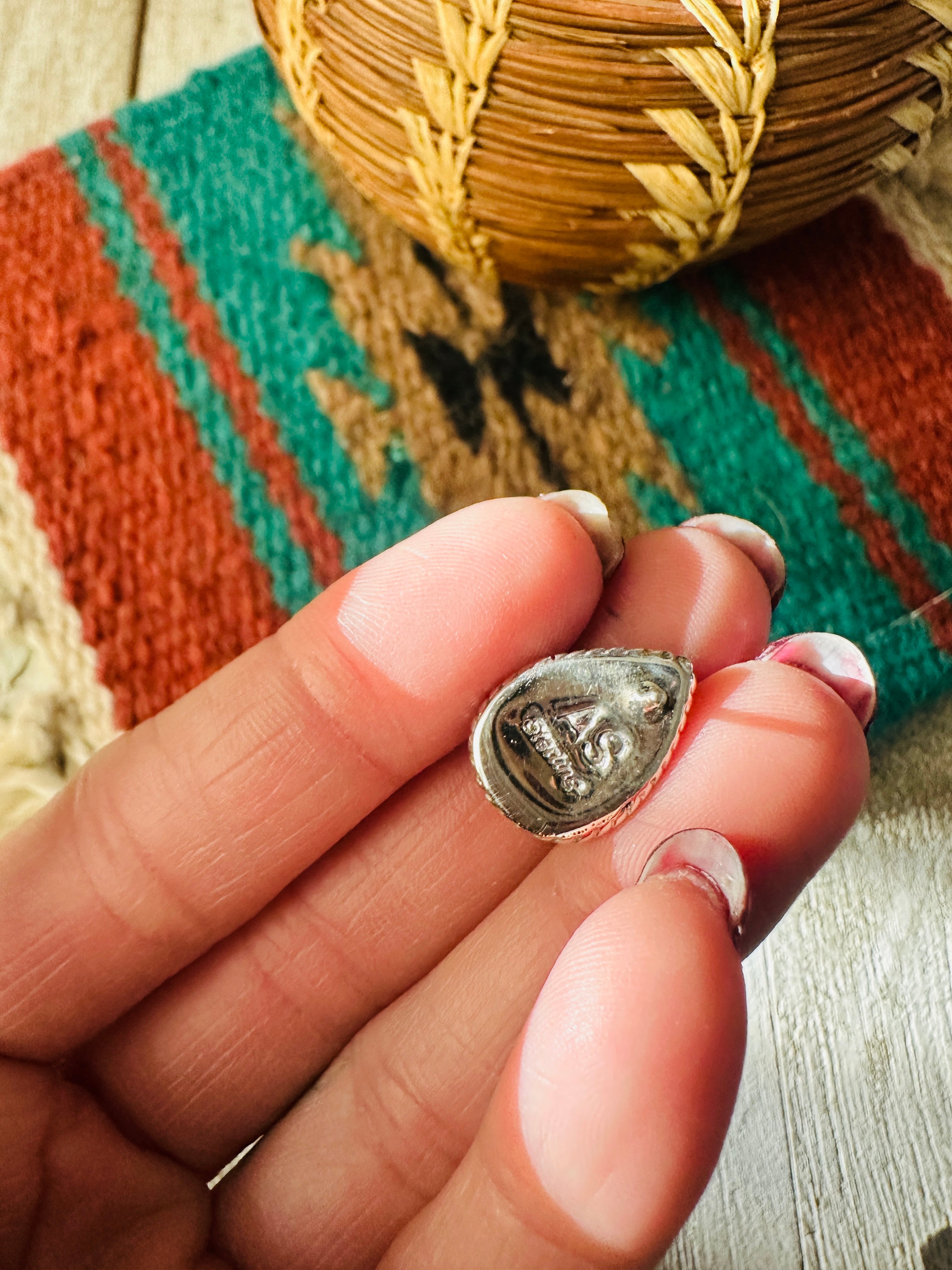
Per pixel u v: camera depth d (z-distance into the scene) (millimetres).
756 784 75
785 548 117
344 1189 78
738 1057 58
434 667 80
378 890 87
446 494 119
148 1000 84
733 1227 95
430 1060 80
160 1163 80
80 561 115
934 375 124
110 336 124
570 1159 57
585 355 125
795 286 128
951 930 104
